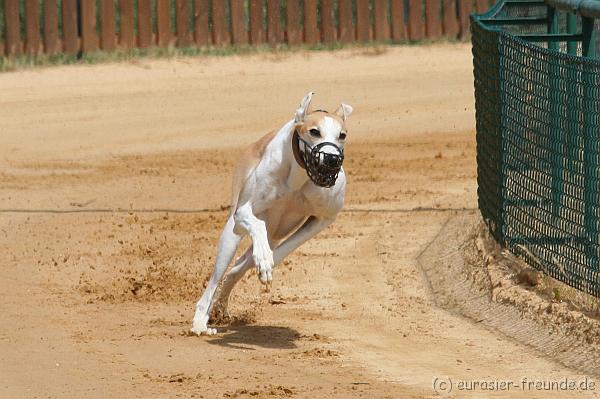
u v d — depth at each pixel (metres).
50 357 11.00
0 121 24.20
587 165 11.49
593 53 13.64
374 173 20.25
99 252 15.67
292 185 11.09
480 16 15.73
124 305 13.25
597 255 11.38
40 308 13.05
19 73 26.94
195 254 15.55
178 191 19.36
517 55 13.18
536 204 12.78
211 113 24.80
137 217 17.62
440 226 16.34
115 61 27.66
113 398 9.69
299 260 15.06
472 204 17.34
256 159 11.50
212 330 11.90
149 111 24.97
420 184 19.30
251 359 10.91
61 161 21.59
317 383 10.10
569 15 15.16
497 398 9.72
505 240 13.71
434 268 14.38
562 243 12.14
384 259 15.02
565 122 11.97
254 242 10.92
